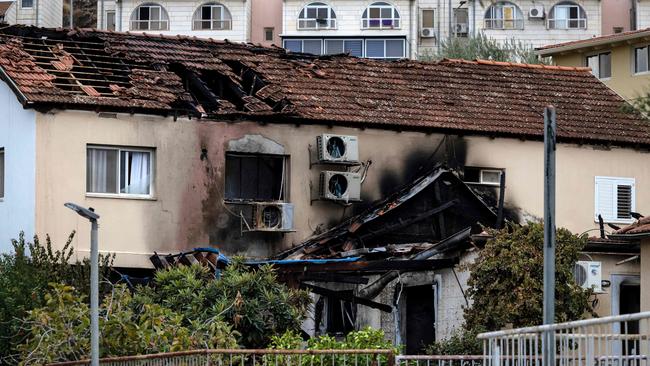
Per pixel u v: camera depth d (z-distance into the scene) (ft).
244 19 452.76
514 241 143.54
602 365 86.74
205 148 171.83
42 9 451.53
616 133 194.80
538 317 139.54
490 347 95.50
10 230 165.89
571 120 195.83
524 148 189.16
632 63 269.85
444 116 187.83
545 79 207.31
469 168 186.50
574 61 282.36
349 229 172.14
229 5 453.58
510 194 187.21
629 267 158.92
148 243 167.43
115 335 118.93
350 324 169.58
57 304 121.70
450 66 204.74
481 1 459.32
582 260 156.56
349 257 162.61
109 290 149.38
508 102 197.16
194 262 153.79
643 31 263.90
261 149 174.70
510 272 141.69
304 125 177.58
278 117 175.11
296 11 452.76
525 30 459.32
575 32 458.91
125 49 183.93
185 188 170.30
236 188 174.81
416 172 182.70
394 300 164.66
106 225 165.27
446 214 177.58
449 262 156.76
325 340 125.80
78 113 164.96
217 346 125.59
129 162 168.35
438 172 176.14
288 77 188.44
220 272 152.97
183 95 173.17
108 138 166.40
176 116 170.19
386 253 162.40
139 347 119.34
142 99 169.48
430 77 199.82
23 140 164.66
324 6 452.35
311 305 164.66
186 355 109.50
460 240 154.71
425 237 176.96
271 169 177.27
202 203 171.12
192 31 453.58
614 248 157.58
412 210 177.17
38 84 165.68
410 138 183.32
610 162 193.06
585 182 191.31
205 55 188.44
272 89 182.91
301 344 130.93
